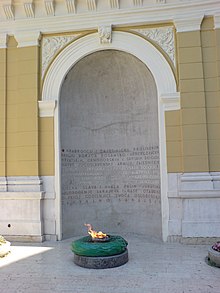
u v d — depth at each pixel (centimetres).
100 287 543
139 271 622
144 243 858
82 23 945
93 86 1031
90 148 1036
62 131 980
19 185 927
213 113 870
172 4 899
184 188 848
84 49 952
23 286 554
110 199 1023
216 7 881
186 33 895
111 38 937
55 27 956
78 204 1005
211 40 891
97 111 1045
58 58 959
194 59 886
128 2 924
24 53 968
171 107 891
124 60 976
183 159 863
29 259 717
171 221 863
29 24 966
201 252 752
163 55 913
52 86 955
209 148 862
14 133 962
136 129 1013
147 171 974
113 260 650
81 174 1020
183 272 613
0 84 981
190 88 879
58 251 789
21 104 955
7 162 954
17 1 958
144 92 991
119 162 1028
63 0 943
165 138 888
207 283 555
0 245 738
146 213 967
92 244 659
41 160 941
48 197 923
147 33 927
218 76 873
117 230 1007
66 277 594
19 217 916
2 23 977
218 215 828
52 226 917
